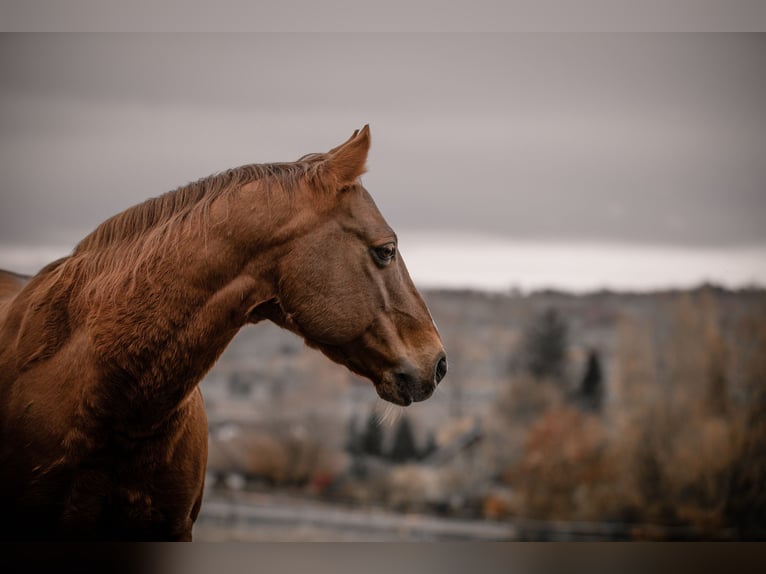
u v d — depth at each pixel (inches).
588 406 1952.5
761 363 1711.4
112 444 151.6
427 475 1910.7
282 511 1663.4
